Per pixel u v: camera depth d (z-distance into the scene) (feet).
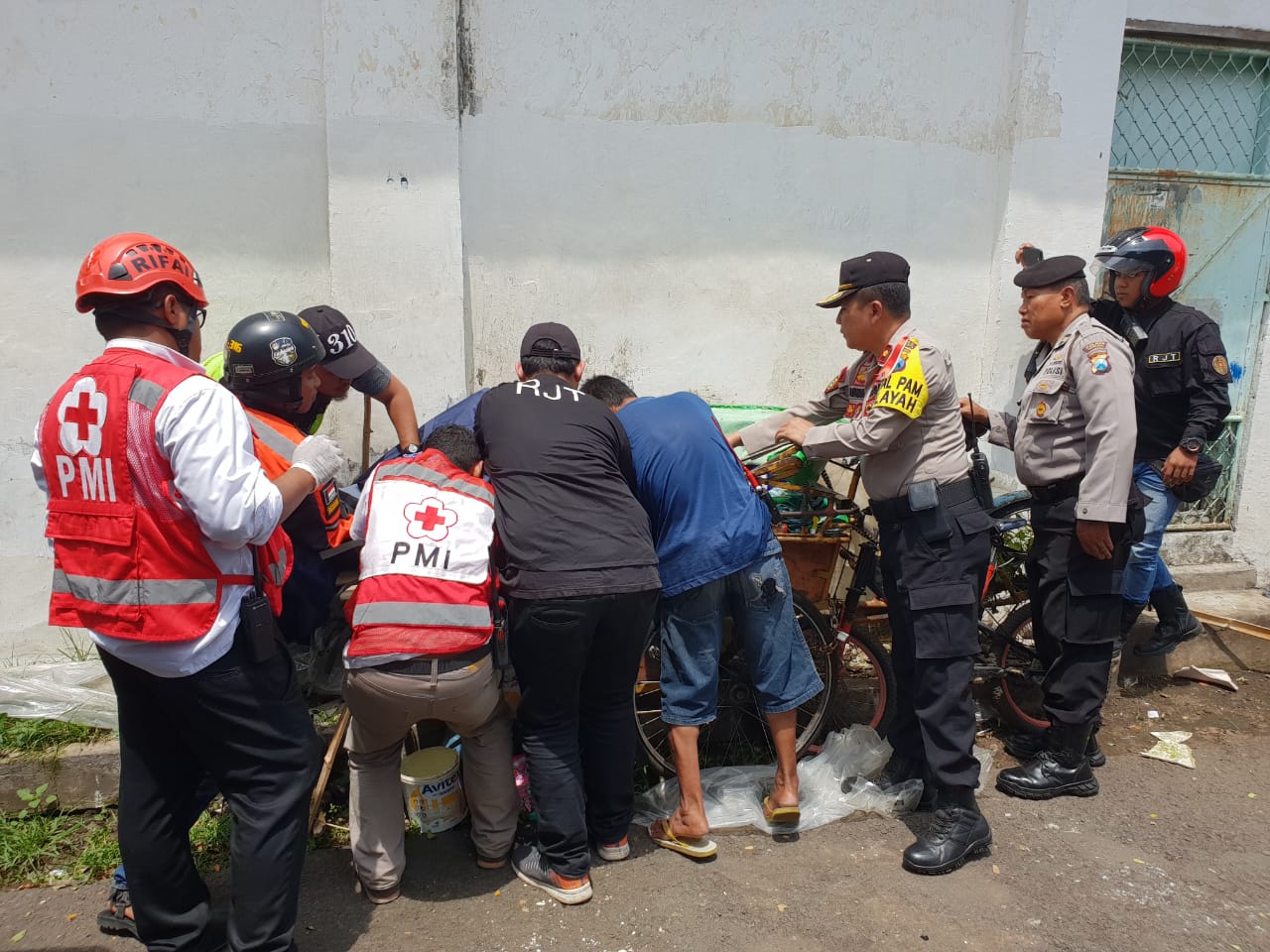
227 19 11.56
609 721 9.07
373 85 11.73
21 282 11.54
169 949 7.64
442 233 12.19
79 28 11.24
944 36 13.74
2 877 9.07
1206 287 15.90
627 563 8.48
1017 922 8.52
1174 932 8.41
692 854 9.45
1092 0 13.83
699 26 12.93
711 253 13.56
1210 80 15.52
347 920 8.50
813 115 13.53
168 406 6.33
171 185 11.77
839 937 8.32
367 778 8.58
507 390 9.30
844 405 10.70
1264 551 16.10
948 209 14.25
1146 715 12.77
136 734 7.32
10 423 11.77
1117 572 10.14
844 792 10.52
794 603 10.96
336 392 10.30
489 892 8.91
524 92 12.53
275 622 7.13
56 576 6.84
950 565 9.49
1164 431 12.35
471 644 8.13
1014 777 10.69
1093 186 14.38
